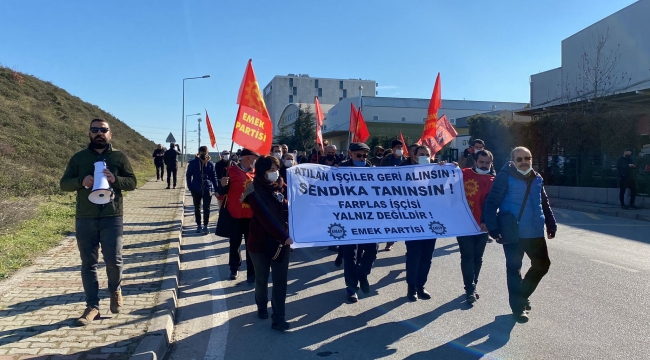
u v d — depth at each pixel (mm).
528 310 5445
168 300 5500
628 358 4262
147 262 7352
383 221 5645
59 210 11211
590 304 5766
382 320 5355
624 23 23359
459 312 5574
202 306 5906
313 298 6203
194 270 7730
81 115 34500
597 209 15367
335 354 4457
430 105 8391
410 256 5949
